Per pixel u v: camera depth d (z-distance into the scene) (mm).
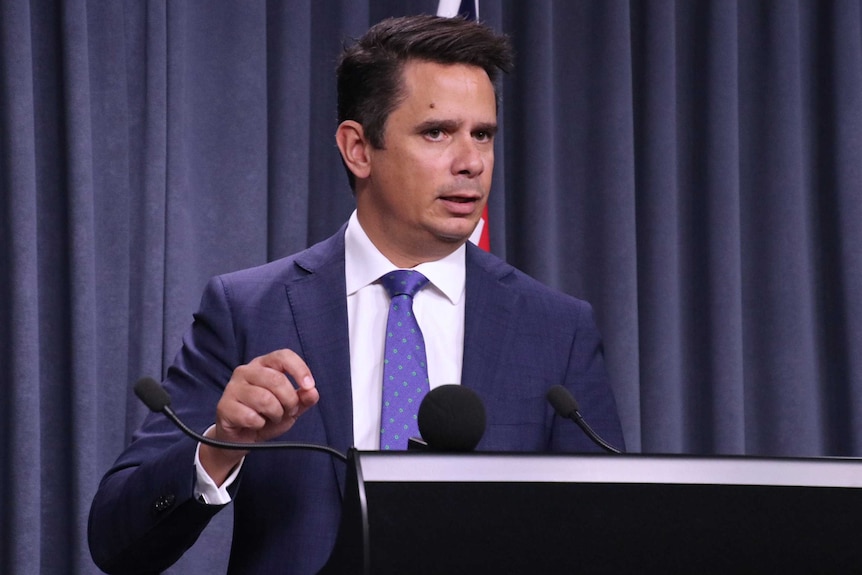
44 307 7020
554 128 8414
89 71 7141
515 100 8367
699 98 8938
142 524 3461
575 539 2244
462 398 2574
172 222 7125
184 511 3408
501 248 7887
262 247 7398
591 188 8406
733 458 2375
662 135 8594
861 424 8766
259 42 7492
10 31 6816
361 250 4238
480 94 4066
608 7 8461
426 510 2195
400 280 4156
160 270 7094
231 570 3797
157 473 3447
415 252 4191
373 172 4145
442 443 2557
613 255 8281
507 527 2221
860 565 2352
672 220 8562
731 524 2312
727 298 8586
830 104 9109
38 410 6715
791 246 8836
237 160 7387
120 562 3660
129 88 7293
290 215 7539
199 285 7273
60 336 7020
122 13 7281
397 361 4000
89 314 6867
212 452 3340
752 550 2307
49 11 7148
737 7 9062
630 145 8383
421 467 2225
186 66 7320
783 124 8906
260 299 4113
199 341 4109
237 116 7410
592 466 2297
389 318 4090
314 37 7898
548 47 8281
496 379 4051
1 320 6809
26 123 6805
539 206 8133
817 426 8914
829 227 9117
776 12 8977
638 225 8656
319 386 3926
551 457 2299
